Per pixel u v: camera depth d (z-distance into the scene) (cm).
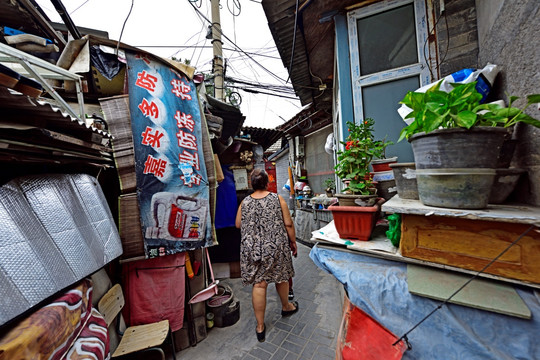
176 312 186
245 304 272
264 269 198
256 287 201
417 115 100
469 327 84
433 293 89
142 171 175
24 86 93
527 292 81
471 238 88
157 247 177
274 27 256
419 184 102
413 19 203
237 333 216
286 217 214
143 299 179
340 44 226
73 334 90
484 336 81
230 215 353
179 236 187
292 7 228
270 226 202
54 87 176
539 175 98
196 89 221
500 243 82
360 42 219
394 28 209
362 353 99
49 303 84
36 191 96
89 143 126
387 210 102
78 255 103
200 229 198
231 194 361
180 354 193
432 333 89
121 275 186
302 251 481
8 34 225
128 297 178
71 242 102
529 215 76
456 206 90
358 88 216
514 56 115
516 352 75
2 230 76
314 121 550
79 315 95
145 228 173
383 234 145
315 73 379
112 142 169
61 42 313
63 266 93
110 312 147
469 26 178
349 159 139
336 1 217
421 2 199
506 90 124
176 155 191
